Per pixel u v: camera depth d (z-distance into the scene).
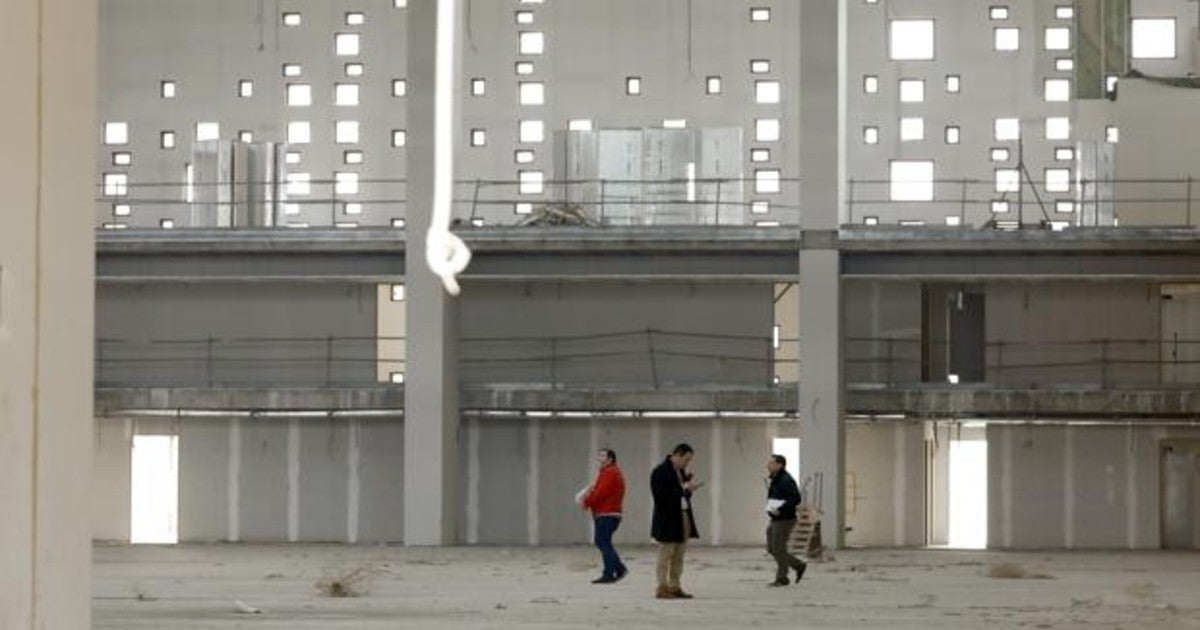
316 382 67.12
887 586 44.53
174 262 65.88
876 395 64.38
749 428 65.81
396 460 66.25
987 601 39.56
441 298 63.12
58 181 10.43
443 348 63.16
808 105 62.22
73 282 10.65
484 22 92.81
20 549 10.03
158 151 93.94
